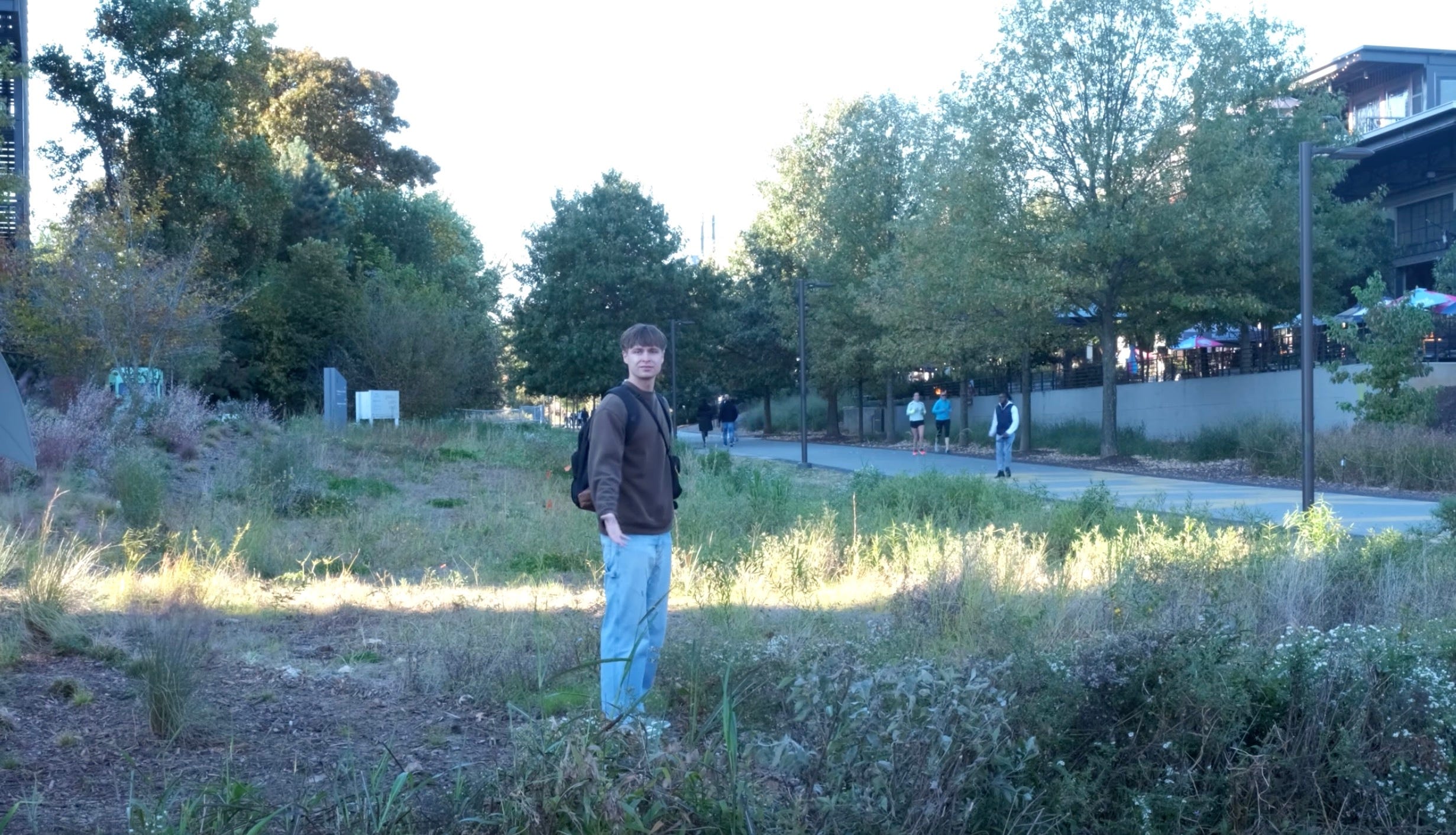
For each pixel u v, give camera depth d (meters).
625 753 3.88
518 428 28.73
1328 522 11.80
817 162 48.69
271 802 4.10
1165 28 28.89
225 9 34.09
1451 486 20.88
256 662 6.54
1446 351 28.75
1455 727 4.71
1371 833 4.45
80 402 15.98
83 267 21.50
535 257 45.00
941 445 37.69
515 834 3.60
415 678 6.18
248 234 35.72
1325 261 31.27
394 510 14.38
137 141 33.16
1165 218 28.31
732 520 13.41
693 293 45.91
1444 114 36.69
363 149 53.12
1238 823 4.43
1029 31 29.50
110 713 5.34
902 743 3.92
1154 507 16.17
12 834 3.88
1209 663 4.75
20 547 8.12
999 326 31.52
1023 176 30.12
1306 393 15.01
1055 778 4.38
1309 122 31.16
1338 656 4.94
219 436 19.11
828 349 45.53
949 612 7.52
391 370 33.22
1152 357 37.72
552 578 10.42
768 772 4.22
